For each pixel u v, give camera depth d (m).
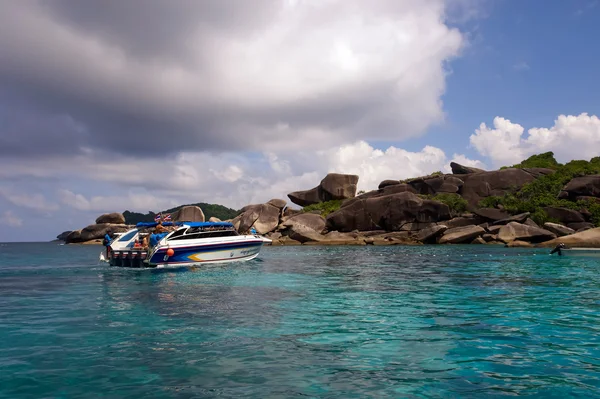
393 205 54.28
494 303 10.30
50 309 9.80
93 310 9.63
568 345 6.58
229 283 14.50
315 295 11.71
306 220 57.31
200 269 19.86
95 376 5.30
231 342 6.84
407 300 10.81
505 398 4.58
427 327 7.82
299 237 52.28
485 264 21.45
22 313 9.34
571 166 67.38
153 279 16.00
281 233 55.03
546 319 8.43
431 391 4.79
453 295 11.58
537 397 4.61
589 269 18.39
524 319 8.44
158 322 8.33
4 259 31.59
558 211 49.69
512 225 44.78
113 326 8.01
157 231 21.97
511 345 6.60
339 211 56.84
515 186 59.53
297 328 7.79
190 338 7.09
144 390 4.84
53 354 6.21
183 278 16.19
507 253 30.12
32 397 4.64
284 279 15.59
